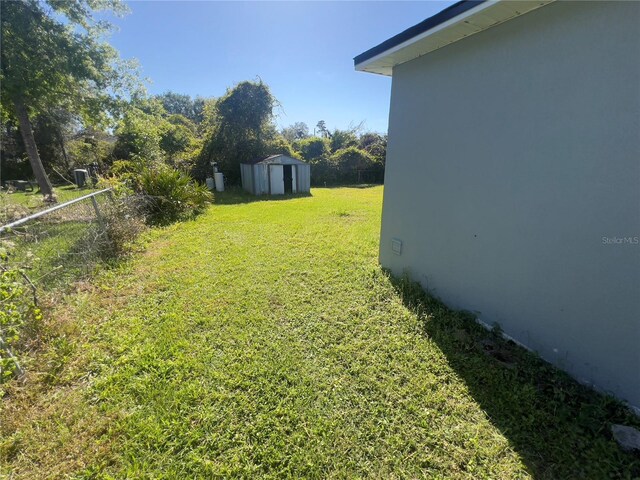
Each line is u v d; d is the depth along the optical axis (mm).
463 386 2016
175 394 1949
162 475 1483
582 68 1824
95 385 2021
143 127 11734
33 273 3074
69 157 18219
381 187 17641
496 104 2412
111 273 3906
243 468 1518
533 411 1784
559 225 2061
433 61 2996
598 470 1438
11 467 1511
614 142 1715
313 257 4609
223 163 15602
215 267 4195
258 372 2162
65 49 8773
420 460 1550
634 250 1690
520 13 2137
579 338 2020
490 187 2553
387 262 4066
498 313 2607
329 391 2002
